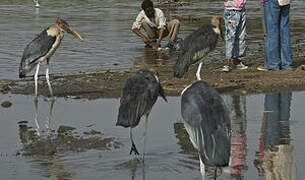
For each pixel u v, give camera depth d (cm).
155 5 3928
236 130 1112
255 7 3684
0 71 1750
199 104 792
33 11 3566
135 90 966
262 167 916
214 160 747
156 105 1320
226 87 1479
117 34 2542
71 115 1255
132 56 2011
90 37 2458
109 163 949
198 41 1350
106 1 4300
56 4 4084
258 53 2022
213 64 1817
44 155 993
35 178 881
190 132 803
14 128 1159
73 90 1491
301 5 3734
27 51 1399
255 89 1455
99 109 1302
